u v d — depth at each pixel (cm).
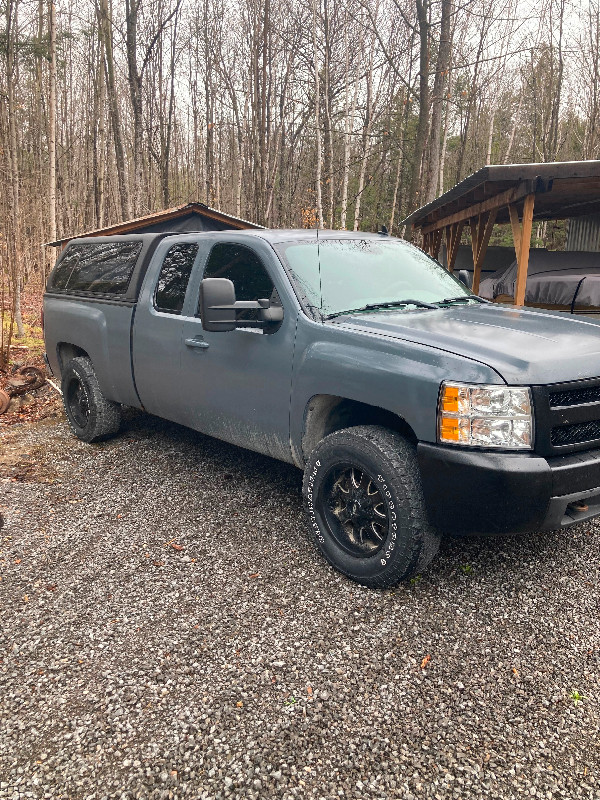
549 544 368
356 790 199
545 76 2614
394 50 2095
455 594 313
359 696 242
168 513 415
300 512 415
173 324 454
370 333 326
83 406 578
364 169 2042
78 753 215
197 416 450
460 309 389
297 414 359
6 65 1577
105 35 1767
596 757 212
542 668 259
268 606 305
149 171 2306
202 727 226
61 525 398
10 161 1449
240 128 2444
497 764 209
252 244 403
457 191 840
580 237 1334
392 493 300
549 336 322
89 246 604
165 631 285
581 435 296
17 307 1408
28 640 279
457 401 279
